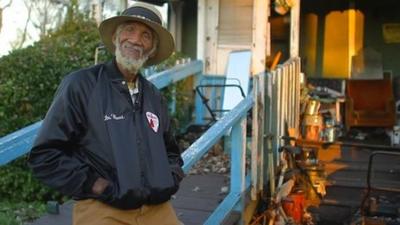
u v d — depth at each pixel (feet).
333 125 25.26
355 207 19.07
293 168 19.31
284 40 31.71
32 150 6.81
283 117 20.85
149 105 7.56
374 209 17.19
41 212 16.48
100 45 22.62
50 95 20.84
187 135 24.84
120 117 7.14
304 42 31.99
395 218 16.89
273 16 31.78
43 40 24.68
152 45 7.70
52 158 6.74
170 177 7.47
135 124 7.25
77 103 7.00
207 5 26.94
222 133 12.75
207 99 25.14
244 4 26.45
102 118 7.02
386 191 17.85
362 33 31.22
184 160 10.36
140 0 26.81
